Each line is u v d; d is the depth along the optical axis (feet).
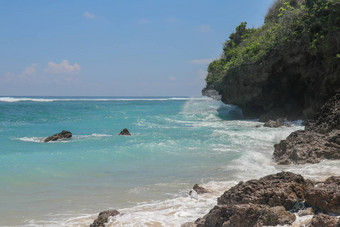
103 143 54.80
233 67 104.94
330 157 39.17
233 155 44.32
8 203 25.45
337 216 18.57
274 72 90.58
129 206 24.59
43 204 25.29
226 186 28.96
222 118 106.93
